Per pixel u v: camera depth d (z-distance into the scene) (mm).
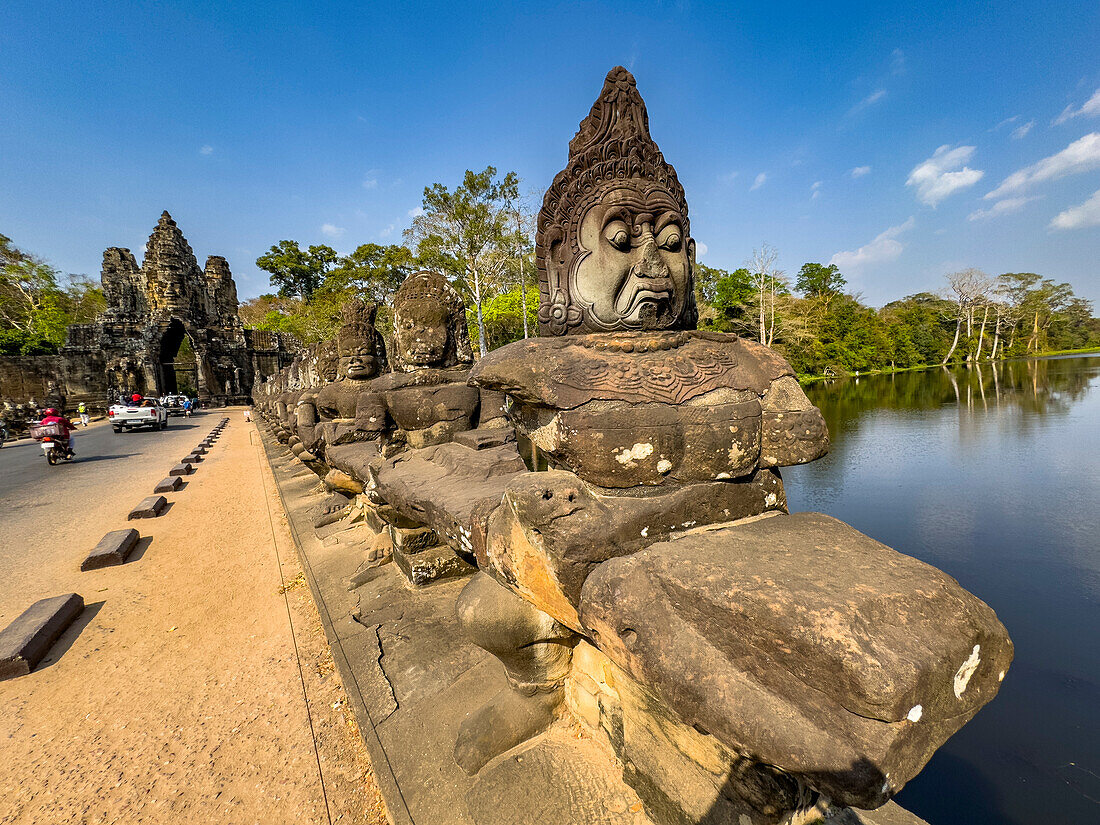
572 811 1785
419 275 4328
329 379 7246
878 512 7906
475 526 2158
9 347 28766
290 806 2385
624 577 1384
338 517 5691
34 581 5227
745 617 1153
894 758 960
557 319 2102
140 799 2459
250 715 3029
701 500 1789
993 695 1171
